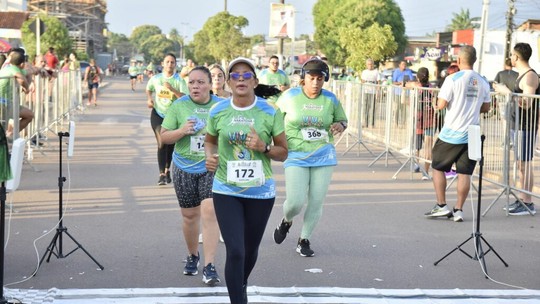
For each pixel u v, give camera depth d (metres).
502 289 6.21
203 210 6.10
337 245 7.57
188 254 6.94
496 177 9.91
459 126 8.60
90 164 12.82
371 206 9.69
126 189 10.44
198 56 56.66
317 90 6.93
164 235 7.77
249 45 51.25
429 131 11.82
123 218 8.55
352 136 16.75
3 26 34.66
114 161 13.25
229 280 5.06
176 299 5.70
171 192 10.27
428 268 6.81
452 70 13.43
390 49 39.59
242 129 5.21
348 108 16.31
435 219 8.97
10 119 10.12
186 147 6.18
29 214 8.68
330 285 6.21
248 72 5.20
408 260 7.07
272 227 8.33
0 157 5.22
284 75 14.64
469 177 8.75
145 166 12.71
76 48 73.56
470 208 9.73
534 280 6.52
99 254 6.98
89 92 28.45
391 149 13.75
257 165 5.25
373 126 14.82
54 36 55.09
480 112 8.78
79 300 5.61
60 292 5.75
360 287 6.17
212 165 5.20
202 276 6.35
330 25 59.28
